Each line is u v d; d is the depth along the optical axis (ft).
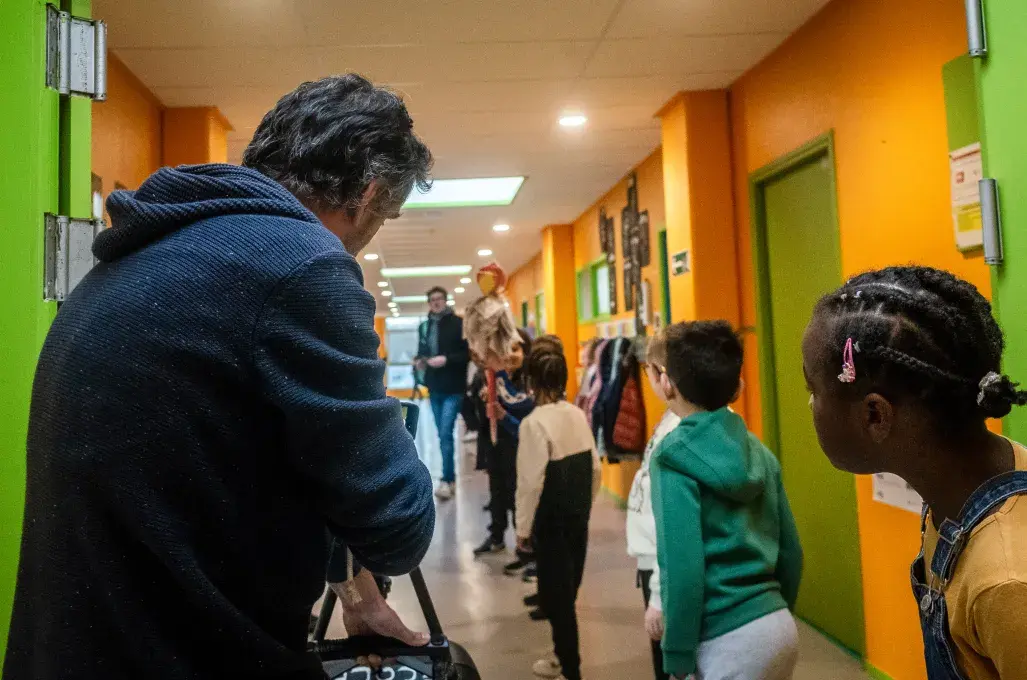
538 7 9.21
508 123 14.15
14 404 3.53
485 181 19.48
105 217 9.89
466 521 17.13
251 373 2.14
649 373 5.80
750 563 4.77
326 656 4.10
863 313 2.47
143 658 2.03
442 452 19.65
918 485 2.45
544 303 29.76
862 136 8.77
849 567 9.39
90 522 2.02
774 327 11.48
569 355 25.96
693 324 5.34
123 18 9.19
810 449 10.40
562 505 8.49
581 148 16.10
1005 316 4.13
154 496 2.03
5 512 3.49
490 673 9.02
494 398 13.98
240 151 15.75
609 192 20.74
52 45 3.79
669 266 15.23
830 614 9.95
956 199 7.09
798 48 10.23
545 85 12.13
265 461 2.20
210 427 2.09
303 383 2.15
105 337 2.10
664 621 4.71
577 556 8.68
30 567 2.15
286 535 2.25
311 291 2.20
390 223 24.66
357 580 4.08
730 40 10.53
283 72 11.10
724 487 4.73
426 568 13.57
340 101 2.68
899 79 8.03
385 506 2.29
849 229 9.14
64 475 2.04
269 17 9.24
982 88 4.24
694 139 12.67
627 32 10.09
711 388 5.13
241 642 2.13
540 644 9.95
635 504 7.06
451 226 25.57
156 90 11.77
